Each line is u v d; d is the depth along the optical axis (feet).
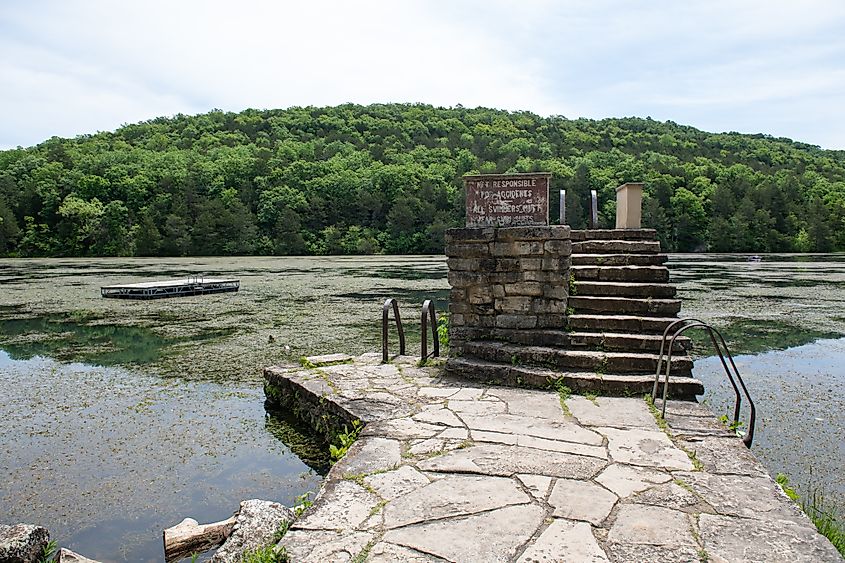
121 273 96.78
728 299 56.13
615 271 23.09
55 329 41.16
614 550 9.52
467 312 22.09
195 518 14.57
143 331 39.91
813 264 119.96
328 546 9.76
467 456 13.41
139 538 13.64
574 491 11.59
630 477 12.23
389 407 17.58
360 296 59.98
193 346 34.53
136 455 18.30
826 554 9.44
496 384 19.76
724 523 10.37
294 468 17.40
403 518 10.62
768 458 17.85
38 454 18.35
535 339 21.07
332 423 18.35
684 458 13.21
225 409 22.63
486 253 21.74
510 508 10.93
